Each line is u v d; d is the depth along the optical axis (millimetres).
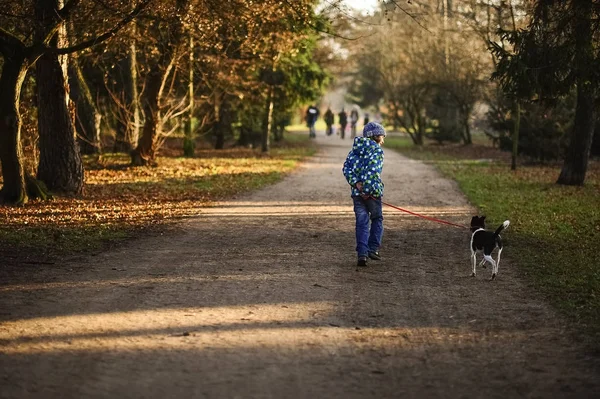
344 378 5969
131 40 20781
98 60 26734
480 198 19578
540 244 12570
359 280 9680
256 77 36312
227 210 16594
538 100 16609
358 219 10664
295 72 37375
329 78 41688
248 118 39906
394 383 5887
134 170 25641
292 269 10289
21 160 16281
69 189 18031
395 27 50656
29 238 12156
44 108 17875
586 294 8953
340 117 58875
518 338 7176
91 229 13297
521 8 24453
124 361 6254
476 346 6906
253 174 25812
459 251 11984
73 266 10258
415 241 12891
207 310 7977
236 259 10969
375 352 6668
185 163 29422
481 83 36969
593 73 15000
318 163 32969
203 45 24875
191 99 30219
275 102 39219
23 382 5719
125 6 17188
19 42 15398
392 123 69812
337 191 21156
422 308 8312
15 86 15727
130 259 10844
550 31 15250
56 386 5648
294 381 5867
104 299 8391
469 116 48625
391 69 51688
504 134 34562
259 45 25422
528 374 6156
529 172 28266
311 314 7918
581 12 14680
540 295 8961
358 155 10742
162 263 10562
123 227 13711
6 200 16078
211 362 6270
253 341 6895
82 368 6062
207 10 18766
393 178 25688
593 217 15969
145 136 27391
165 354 6453
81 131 28094
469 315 8031
